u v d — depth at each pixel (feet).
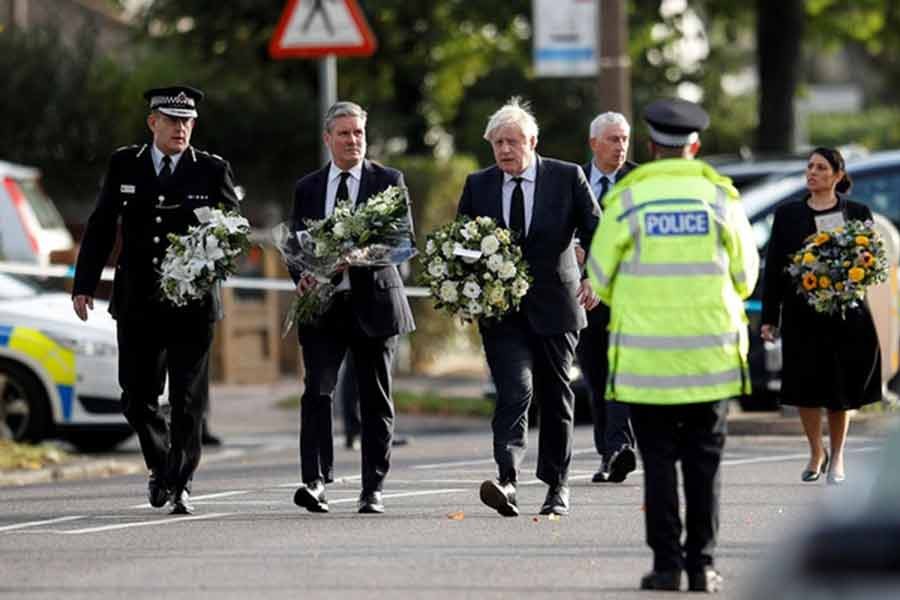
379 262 84.69
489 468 107.34
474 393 172.04
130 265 87.61
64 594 65.98
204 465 119.75
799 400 95.40
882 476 37.35
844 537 36.50
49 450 119.03
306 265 84.79
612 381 66.33
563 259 84.99
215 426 153.38
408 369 204.13
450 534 79.15
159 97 87.40
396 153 265.75
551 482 85.40
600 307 97.55
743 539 77.92
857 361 94.94
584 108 279.49
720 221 66.39
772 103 246.88
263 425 153.89
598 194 99.60
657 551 65.72
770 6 246.06
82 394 124.98
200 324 87.15
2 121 222.89
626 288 66.59
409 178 205.36
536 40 148.25
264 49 248.52
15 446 119.03
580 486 95.96
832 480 95.86
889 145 409.90
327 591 65.26
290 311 85.66
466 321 84.17
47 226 174.19
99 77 232.94
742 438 121.19
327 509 86.69
